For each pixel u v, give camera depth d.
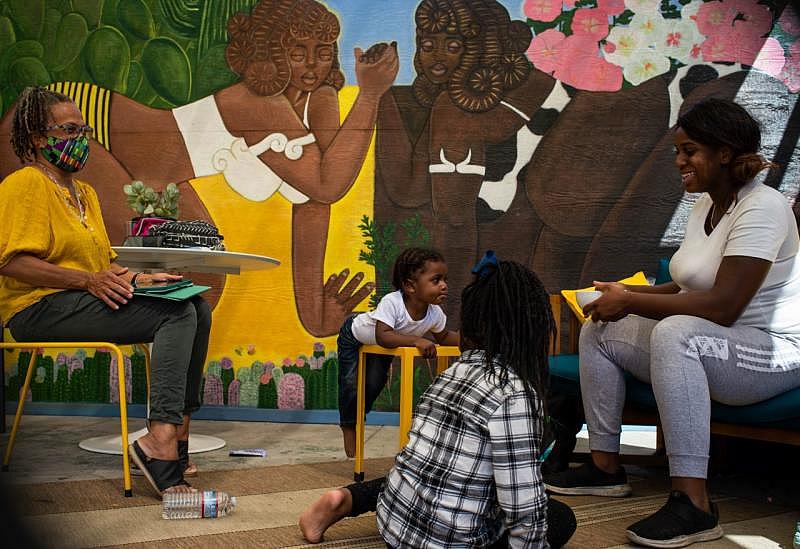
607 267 3.97
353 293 4.11
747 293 2.20
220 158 4.20
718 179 2.34
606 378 2.56
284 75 4.16
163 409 2.49
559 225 4.00
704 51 3.92
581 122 3.99
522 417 1.61
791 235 2.33
